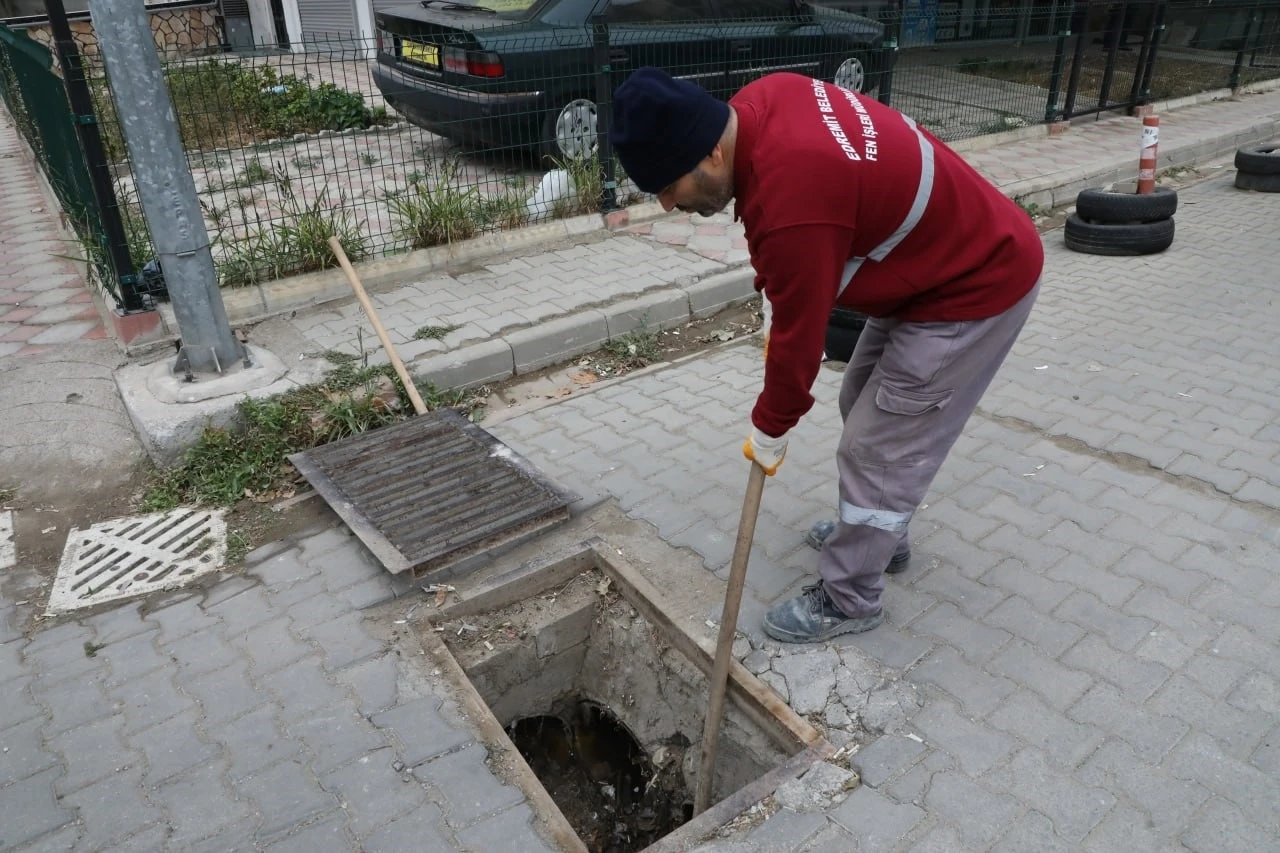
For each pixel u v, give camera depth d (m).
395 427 3.96
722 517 3.42
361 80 9.02
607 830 3.14
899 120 2.15
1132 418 4.02
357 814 2.31
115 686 2.73
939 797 2.29
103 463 3.84
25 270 5.86
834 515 3.42
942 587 3.01
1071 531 3.27
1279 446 3.76
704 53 7.18
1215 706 2.53
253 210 6.51
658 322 5.12
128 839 2.26
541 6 7.04
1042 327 5.05
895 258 2.19
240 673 2.77
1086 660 2.70
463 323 4.84
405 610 3.02
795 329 2.07
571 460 3.83
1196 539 3.21
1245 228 6.82
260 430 3.89
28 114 7.20
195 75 6.09
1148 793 2.28
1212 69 11.88
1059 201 7.67
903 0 9.44
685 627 2.88
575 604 3.16
